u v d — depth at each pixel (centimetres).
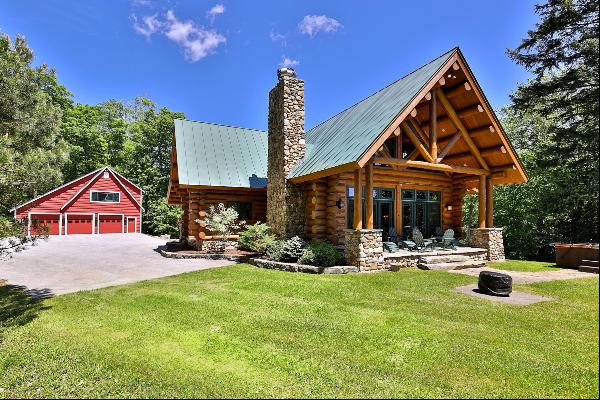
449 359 459
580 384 389
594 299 700
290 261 1240
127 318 658
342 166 1090
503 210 1845
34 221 947
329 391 386
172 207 3534
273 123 1536
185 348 513
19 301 821
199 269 1216
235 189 1686
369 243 1113
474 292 829
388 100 1305
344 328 580
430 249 1312
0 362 482
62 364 470
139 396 385
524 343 507
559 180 756
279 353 488
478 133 1321
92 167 3959
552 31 855
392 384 399
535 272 1090
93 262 1443
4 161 789
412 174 1526
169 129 4212
